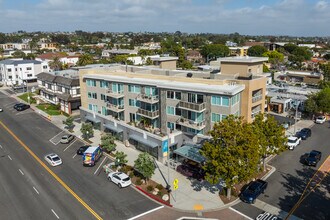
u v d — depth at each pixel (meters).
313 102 68.06
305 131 58.00
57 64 130.75
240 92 45.22
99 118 61.09
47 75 87.06
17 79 119.62
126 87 55.19
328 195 36.59
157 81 51.66
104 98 61.03
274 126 39.44
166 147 46.28
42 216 32.78
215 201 35.31
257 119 40.34
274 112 75.19
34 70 122.75
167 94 48.19
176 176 41.72
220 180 40.22
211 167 34.22
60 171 44.00
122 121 56.66
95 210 33.81
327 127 64.44
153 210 33.75
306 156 48.44
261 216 31.50
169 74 60.38
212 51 184.00
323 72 114.06
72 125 64.12
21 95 99.88
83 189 38.56
